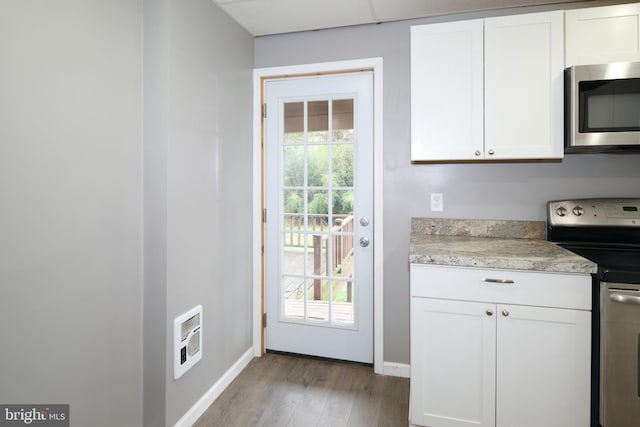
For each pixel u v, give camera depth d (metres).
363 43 2.28
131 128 1.58
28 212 1.17
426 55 1.91
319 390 2.11
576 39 1.75
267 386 2.15
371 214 2.36
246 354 2.40
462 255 1.58
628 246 1.88
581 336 1.47
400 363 2.28
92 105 1.39
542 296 1.50
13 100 1.12
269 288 2.54
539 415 1.52
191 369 1.81
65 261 1.30
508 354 1.54
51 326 1.25
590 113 1.68
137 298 1.63
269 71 2.43
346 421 1.83
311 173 2.46
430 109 1.91
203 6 1.87
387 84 2.26
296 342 2.54
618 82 1.65
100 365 1.45
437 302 1.61
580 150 1.86
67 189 1.30
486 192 2.15
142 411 1.68
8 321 1.12
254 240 2.48
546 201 2.07
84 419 1.38
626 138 1.64
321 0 1.96
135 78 1.60
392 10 2.08
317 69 2.35
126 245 1.57
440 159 1.91
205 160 1.91
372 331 2.38
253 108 2.46
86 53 1.36
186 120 1.74
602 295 1.43
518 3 2.00
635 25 1.70
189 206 1.77
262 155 2.51
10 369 1.13
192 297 1.81
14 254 1.13
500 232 2.12
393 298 2.29
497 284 1.55
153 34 1.62
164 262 1.62
